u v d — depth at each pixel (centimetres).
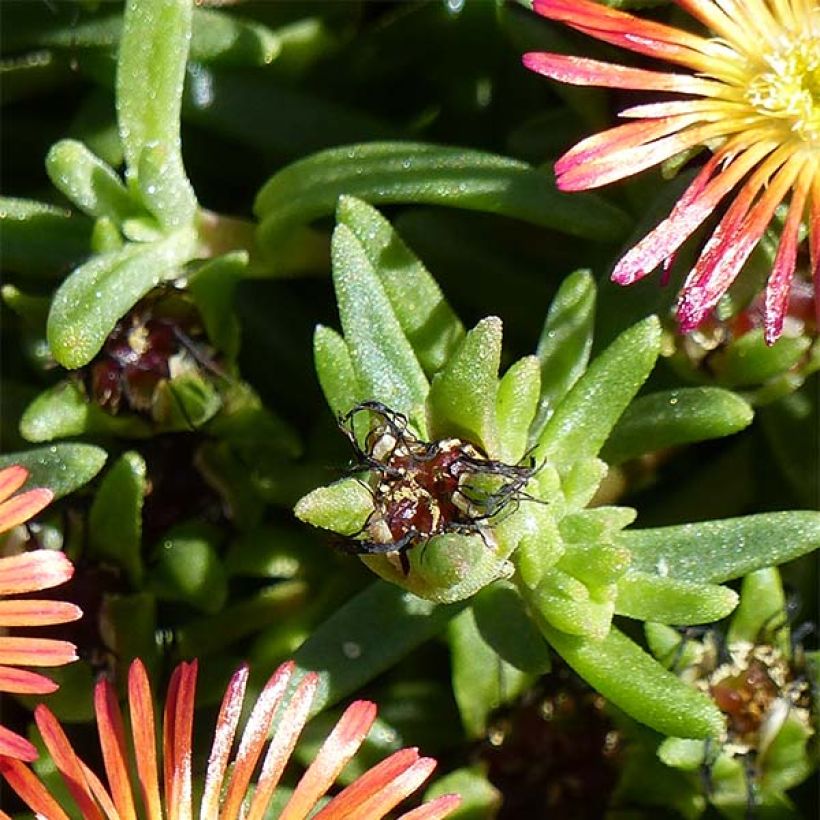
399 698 27
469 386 24
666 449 28
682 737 24
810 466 28
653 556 25
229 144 30
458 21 30
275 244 28
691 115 25
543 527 25
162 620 28
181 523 27
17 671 23
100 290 26
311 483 28
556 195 27
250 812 23
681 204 25
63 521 27
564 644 25
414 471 24
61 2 29
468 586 24
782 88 26
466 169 27
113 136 29
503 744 27
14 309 28
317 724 27
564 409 25
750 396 27
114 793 23
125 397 27
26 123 30
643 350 25
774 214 26
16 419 28
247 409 27
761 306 26
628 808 27
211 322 27
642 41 25
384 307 25
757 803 26
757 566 25
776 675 26
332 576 28
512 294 29
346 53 30
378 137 29
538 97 30
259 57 28
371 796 23
